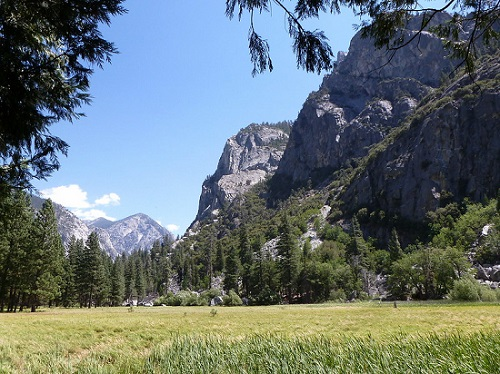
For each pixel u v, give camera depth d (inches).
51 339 736.3
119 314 1621.6
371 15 175.2
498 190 3863.2
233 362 312.0
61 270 2586.1
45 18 164.9
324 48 163.8
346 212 5511.8
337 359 268.7
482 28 183.9
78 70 189.5
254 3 159.0
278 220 6683.1
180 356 346.6
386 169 5142.7
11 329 908.0
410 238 4301.2
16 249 1895.9
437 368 219.0
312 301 3122.5
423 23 183.6
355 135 7450.8
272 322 1153.4
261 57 172.7
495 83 4416.8
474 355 230.8
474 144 4370.1
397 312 1406.3
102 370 329.7
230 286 3654.0
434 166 4537.4
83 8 165.8
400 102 7224.4
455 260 2541.8
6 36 160.6
